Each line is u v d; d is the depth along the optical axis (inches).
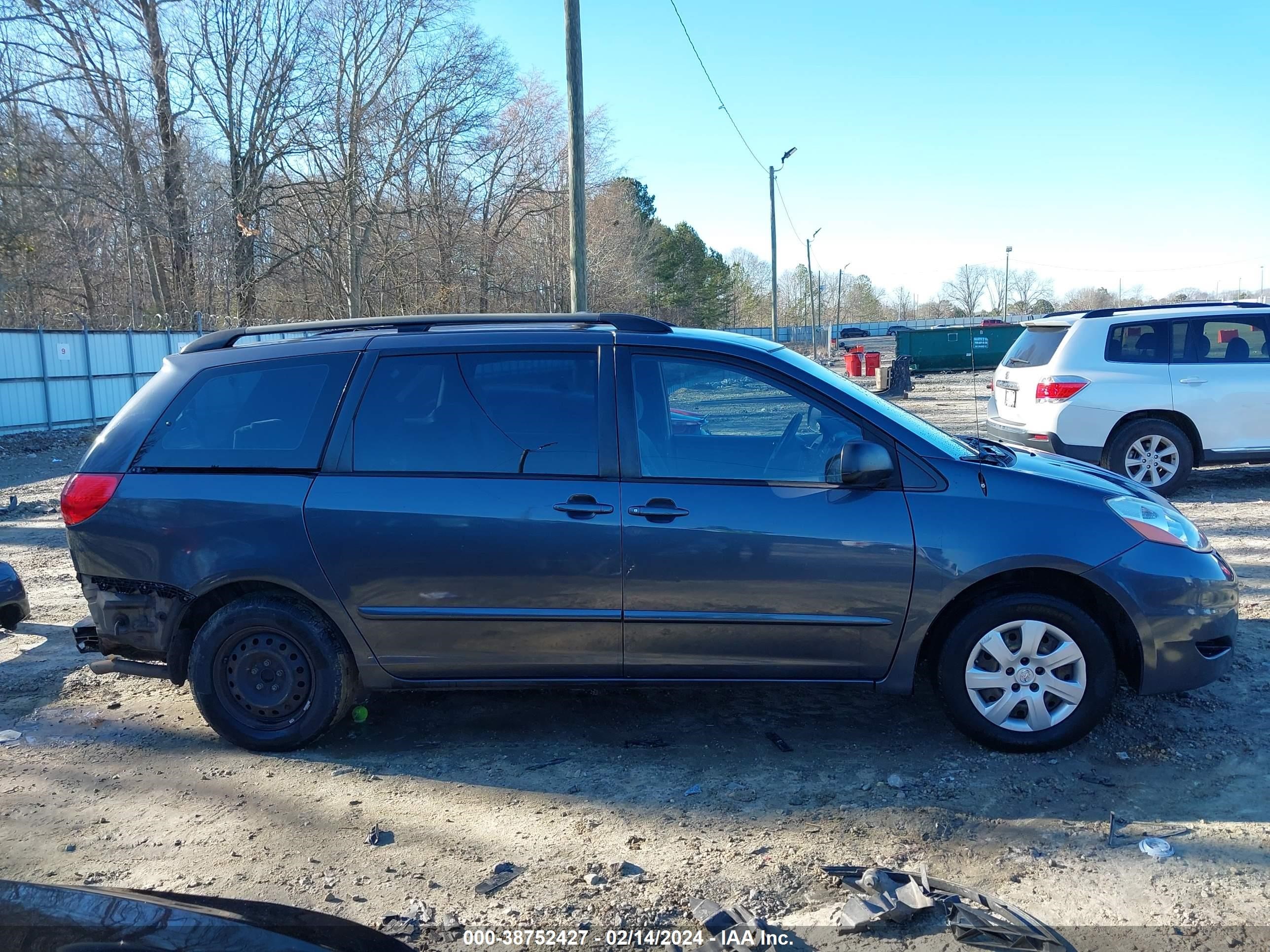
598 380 160.1
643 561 153.0
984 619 153.6
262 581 159.8
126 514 162.4
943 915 115.3
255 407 165.8
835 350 2098.9
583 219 550.3
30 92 964.6
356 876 127.1
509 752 164.6
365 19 1306.6
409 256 1467.8
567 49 535.5
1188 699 178.7
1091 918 114.7
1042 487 155.3
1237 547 294.4
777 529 151.7
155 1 1232.2
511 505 154.9
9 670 213.6
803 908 118.0
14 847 136.3
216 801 148.8
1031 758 156.3
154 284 1291.8
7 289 1050.1
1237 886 119.9
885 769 154.4
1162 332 367.6
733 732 170.9
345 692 163.9
